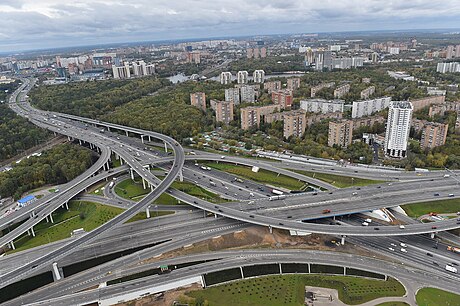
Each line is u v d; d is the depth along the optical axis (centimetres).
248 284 18088
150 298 17425
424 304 16250
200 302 16762
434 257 19475
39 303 17112
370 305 16475
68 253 19100
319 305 16675
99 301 17062
